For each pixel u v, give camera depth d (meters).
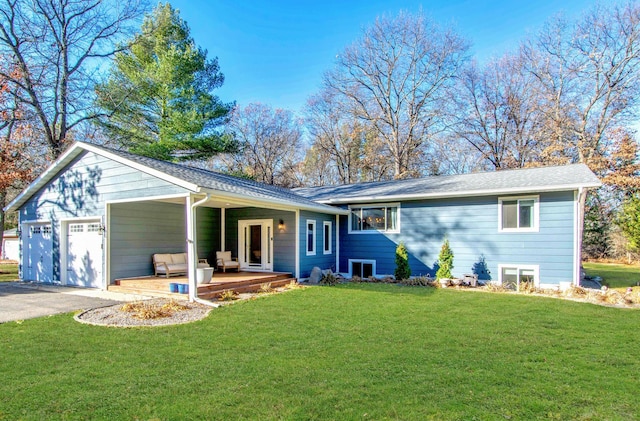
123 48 20.20
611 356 4.96
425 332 6.11
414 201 13.70
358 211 14.94
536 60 23.59
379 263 14.39
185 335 5.91
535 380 4.14
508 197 11.99
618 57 20.66
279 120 34.38
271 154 34.31
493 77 25.73
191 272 8.95
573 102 22.17
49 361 4.73
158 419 3.28
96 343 5.48
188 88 20.36
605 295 9.21
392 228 14.16
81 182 11.52
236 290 10.14
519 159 25.28
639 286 11.80
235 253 14.29
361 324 6.64
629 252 22.16
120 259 11.09
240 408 3.47
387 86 28.06
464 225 12.74
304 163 34.25
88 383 4.04
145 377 4.20
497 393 3.80
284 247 13.20
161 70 19.42
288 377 4.19
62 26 18.91
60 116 19.41
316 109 31.61
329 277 12.70
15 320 6.93
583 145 21.25
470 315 7.40
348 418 3.29
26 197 13.19
